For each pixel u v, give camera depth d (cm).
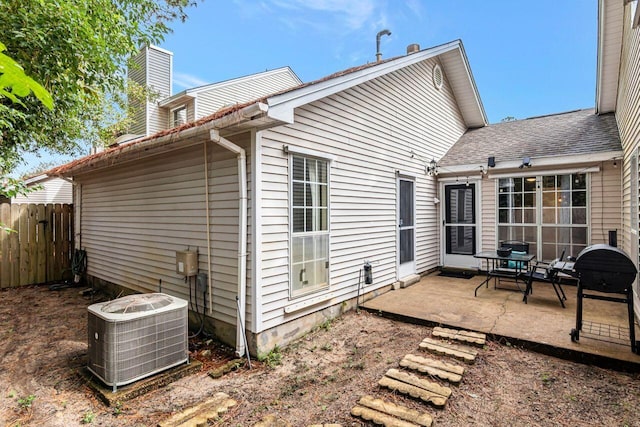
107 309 314
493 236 739
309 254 443
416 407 271
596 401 277
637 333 385
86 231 727
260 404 283
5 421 265
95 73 437
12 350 403
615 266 344
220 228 410
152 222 527
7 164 399
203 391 305
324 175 470
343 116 504
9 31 327
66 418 268
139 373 309
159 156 508
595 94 748
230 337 397
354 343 407
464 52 816
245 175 374
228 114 328
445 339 400
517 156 697
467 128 1010
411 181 702
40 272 763
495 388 299
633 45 429
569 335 384
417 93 723
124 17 450
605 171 620
